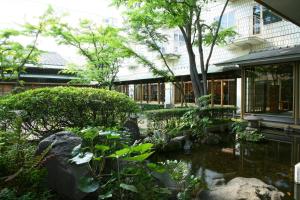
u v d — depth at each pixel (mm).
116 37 11773
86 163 2932
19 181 2846
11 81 15359
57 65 19031
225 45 15516
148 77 18562
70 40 11070
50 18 9828
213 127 9859
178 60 19375
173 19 9844
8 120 4719
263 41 14297
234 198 3764
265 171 5383
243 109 12312
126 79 20984
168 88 20375
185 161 6168
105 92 6305
